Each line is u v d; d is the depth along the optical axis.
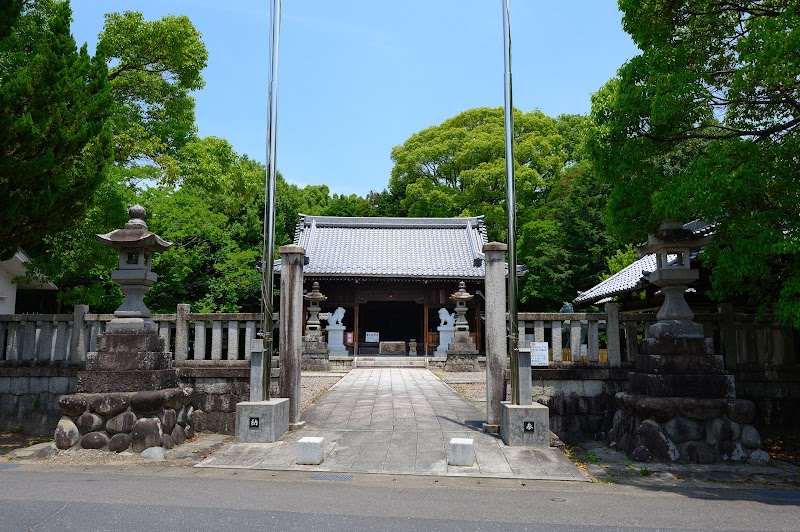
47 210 9.26
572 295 31.73
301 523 5.03
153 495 5.99
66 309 21.31
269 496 5.98
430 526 5.00
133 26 17.77
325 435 9.09
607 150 8.90
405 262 30.61
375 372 22.52
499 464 7.46
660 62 8.24
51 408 10.70
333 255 31.11
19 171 8.62
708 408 7.91
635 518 5.35
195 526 4.93
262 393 9.02
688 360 8.35
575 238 31.66
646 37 8.71
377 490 6.30
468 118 39.94
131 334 8.80
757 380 9.69
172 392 8.80
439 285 29.89
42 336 10.94
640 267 17.17
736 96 7.57
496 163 35.22
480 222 34.00
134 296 9.17
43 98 9.00
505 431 8.52
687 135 8.66
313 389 16.41
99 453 8.15
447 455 7.84
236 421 8.70
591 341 10.16
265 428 8.59
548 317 10.18
